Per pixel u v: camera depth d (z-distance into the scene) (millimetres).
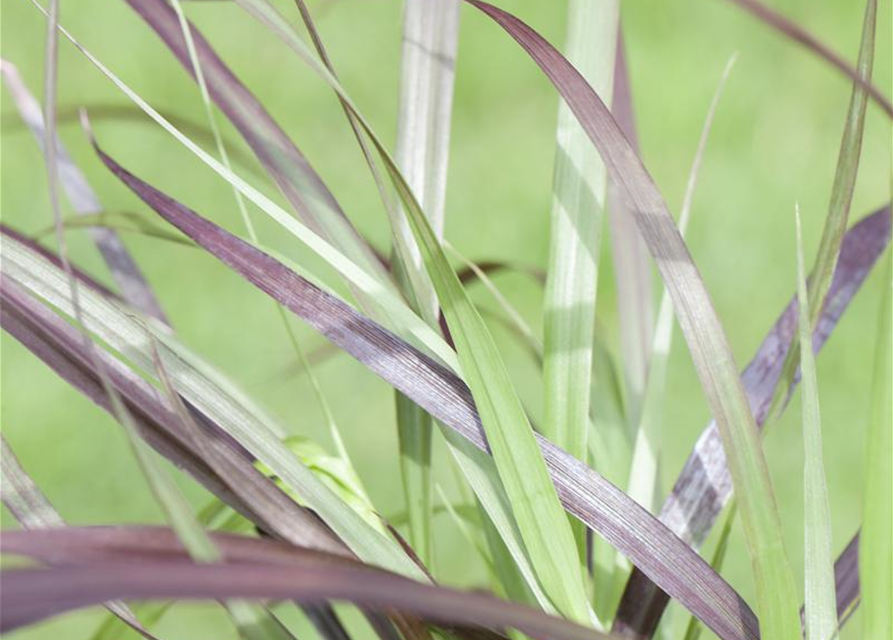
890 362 564
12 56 1967
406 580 507
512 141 1903
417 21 652
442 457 1379
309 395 1521
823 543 579
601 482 579
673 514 611
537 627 509
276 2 1881
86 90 1929
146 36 2029
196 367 661
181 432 575
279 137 649
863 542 564
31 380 1520
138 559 517
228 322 1608
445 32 652
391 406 1527
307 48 571
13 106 1851
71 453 1468
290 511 558
